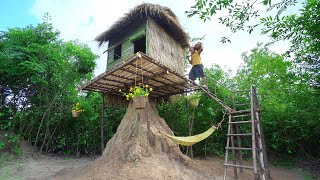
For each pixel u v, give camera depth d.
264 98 9.84
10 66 8.14
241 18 3.67
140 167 4.92
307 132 8.06
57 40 10.10
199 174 5.57
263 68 10.68
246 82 11.30
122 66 5.29
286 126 8.41
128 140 6.06
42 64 8.70
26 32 9.03
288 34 5.18
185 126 9.59
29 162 7.64
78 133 9.83
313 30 4.99
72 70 9.53
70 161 8.46
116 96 8.13
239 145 6.26
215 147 9.61
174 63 8.09
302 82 7.18
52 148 9.54
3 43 8.59
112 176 4.73
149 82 6.87
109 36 8.02
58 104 9.58
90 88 7.04
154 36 7.09
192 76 7.48
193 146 9.45
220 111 9.54
